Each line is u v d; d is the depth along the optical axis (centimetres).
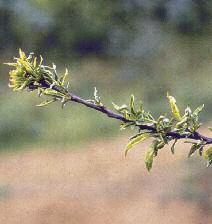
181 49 2280
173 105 221
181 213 1353
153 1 2409
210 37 2319
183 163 1470
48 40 2367
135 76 2144
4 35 2353
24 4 2386
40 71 222
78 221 1441
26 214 1474
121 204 1455
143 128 219
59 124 1836
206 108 1806
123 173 1583
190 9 2375
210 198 1360
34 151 1767
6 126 1820
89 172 1625
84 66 2253
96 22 2367
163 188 1435
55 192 1547
